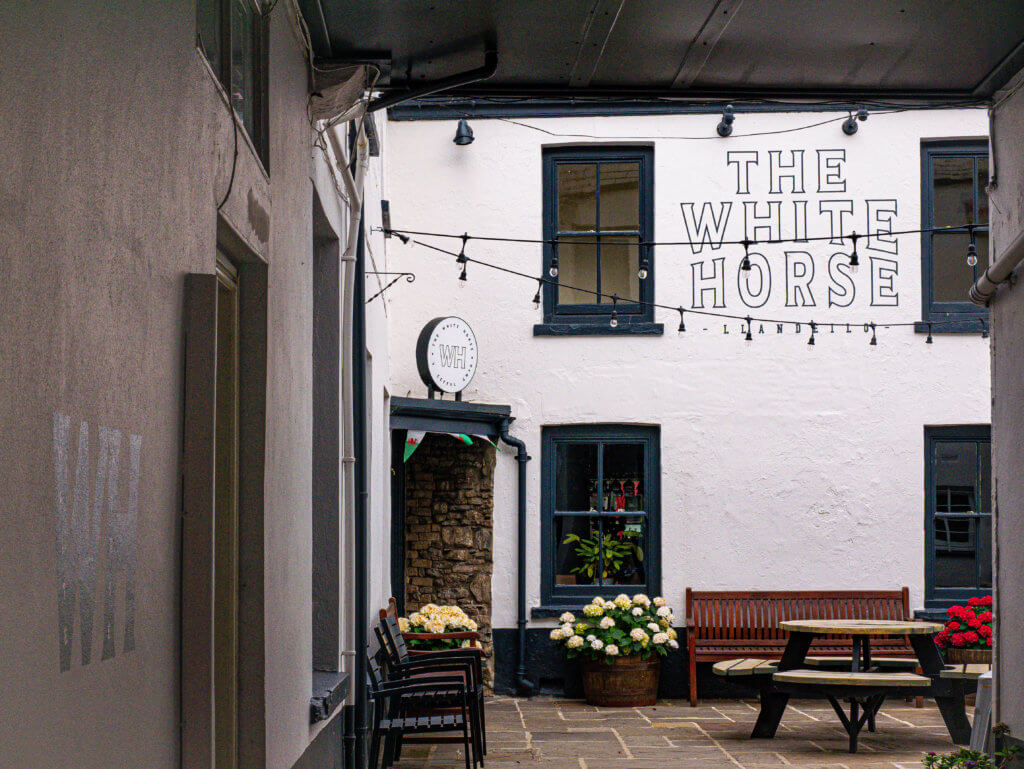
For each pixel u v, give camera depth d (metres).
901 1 4.35
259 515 3.51
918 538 10.79
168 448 2.50
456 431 10.30
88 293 1.94
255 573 3.50
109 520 2.07
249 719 3.46
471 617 10.73
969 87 5.29
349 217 6.18
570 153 11.21
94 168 1.96
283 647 3.90
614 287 11.12
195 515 2.63
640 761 7.53
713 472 10.88
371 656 7.00
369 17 4.41
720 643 10.48
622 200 11.20
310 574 4.65
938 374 10.90
